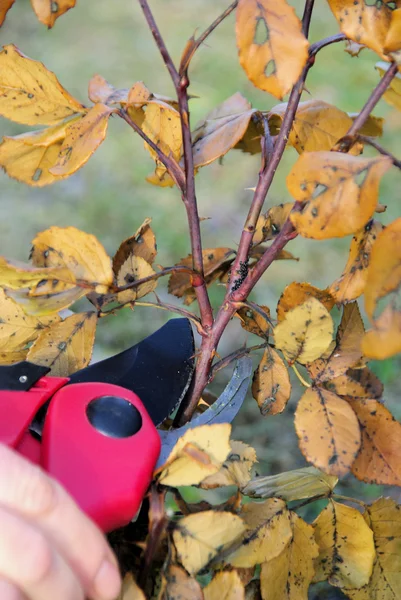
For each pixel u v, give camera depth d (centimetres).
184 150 41
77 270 40
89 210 142
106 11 240
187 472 38
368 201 38
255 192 42
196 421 42
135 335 105
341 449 39
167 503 62
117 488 38
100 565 36
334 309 99
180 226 137
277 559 41
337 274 123
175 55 208
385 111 166
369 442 40
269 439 86
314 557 41
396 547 43
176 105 46
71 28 229
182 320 44
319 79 188
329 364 41
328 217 38
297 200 39
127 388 42
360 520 42
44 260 40
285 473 44
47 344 43
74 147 41
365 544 42
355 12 39
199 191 151
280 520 41
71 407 39
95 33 225
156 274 41
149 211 141
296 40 37
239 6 38
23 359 44
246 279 42
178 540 39
